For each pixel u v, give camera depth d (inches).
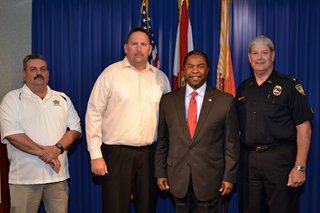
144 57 88.0
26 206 87.5
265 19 108.0
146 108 89.5
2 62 101.7
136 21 109.5
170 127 83.6
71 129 94.0
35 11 110.5
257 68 85.7
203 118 81.5
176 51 108.0
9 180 88.4
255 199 88.9
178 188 82.2
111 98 89.0
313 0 107.7
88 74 110.9
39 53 110.8
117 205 89.0
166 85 95.4
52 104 90.3
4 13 102.3
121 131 88.1
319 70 107.8
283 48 107.9
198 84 83.0
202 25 108.8
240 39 108.4
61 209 92.1
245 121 88.5
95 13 110.0
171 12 109.0
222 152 83.3
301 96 84.4
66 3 110.5
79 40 110.2
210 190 81.1
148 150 91.0
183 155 81.7
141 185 90.5
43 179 87.9
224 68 107.3
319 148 109.0
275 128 85.2
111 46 109.8
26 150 84.8
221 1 107.7
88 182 113.1
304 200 110.3
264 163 86.1
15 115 86.0
